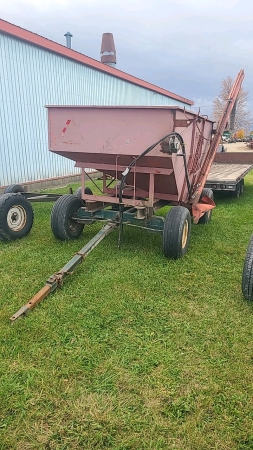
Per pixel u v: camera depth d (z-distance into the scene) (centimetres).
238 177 829
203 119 527
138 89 1513
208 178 812
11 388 229
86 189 572
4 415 210
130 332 293
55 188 1044
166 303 341
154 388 232
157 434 199
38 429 201
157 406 218
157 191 502
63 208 502
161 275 404
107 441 195
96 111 416
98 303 336
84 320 308
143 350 270
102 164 467
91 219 499
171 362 257
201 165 590
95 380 238
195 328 300
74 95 1106
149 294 359
